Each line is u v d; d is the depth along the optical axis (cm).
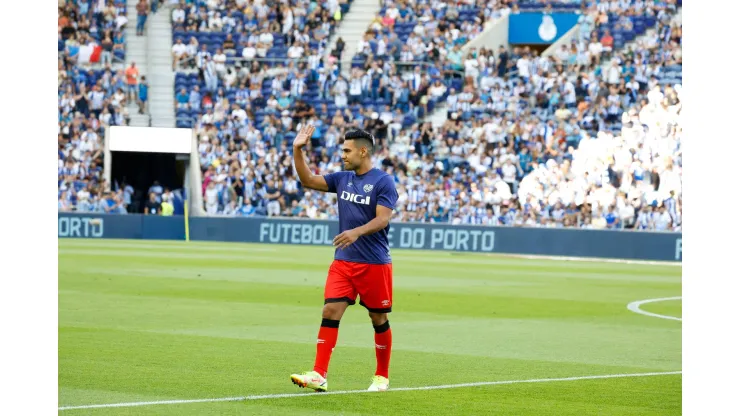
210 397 854
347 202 880
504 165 3859
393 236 3716
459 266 2841
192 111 4241
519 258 3322
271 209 4000
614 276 2598
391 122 4125
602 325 1529
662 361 1149
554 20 4384
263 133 4153
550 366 1095
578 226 3572
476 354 1181
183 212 4084
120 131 4069
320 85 4231
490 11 4447
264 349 1173
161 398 845
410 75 4212
